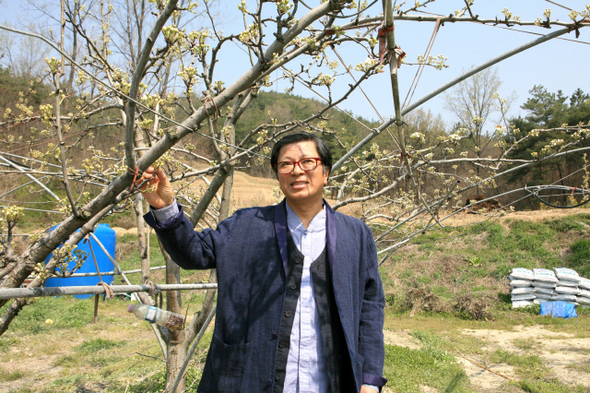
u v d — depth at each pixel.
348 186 3.57
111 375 7.22
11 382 7.02
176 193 3.81
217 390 1.56
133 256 19.11
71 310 11.95
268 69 1.75
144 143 3.05
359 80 1.97
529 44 1.93
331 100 2.25
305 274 1.66
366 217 3.58
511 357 8.90
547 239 17.47
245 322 1.61
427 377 7.31
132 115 1.49
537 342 10.31
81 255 1.92
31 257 1.83
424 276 16.41
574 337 10.73
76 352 8.71
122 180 1.64
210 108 1.66
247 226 1.73
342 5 1.60
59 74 1.73
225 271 1.66
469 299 13.62
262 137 2.83
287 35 1.61
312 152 1.74
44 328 10.45
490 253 17.08
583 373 8.00
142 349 8.87
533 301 13.95
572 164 21.03
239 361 1.57
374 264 1.88
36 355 8.55
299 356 1.58
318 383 1.57
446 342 10.19
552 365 8.52
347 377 1.60
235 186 27.05
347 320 1.63
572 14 1.94
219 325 1.63
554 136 24.22
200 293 13.81
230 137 3.04
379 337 1.79
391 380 7.11
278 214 1.75
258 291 1.63
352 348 1.61
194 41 2.02
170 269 3.78
